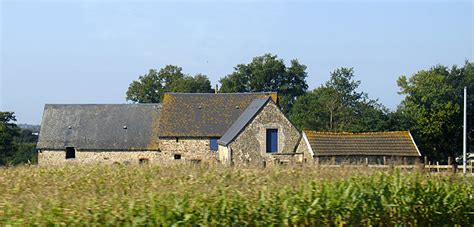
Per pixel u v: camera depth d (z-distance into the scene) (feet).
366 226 47.65
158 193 40.57
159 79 311.06
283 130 149.07
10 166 73.92
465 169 87.56
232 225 40.73
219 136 172.24
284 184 47.06
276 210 42.57
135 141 178.40
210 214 39.86
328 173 52.49
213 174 55.67
